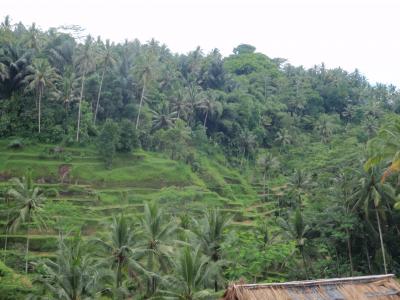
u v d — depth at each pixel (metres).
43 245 52.25
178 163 78.44
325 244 46.88
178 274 31.23
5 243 51.00
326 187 60.00
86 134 75.88
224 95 104.75
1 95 75.69
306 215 48.94
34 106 75.69
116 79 85.38
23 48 78.06
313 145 101.56
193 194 68.38
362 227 43.62
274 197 85.06
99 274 32.22
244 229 64.19
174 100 92.75
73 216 53.59
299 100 122.88
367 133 97.44
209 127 101.69
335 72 142.00
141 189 69.31
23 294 36.88
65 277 29.33
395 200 39.84
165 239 37.84
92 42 79.00
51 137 73.50
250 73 137.62
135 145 76.69
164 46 116.94
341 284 17.20
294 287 16.56
